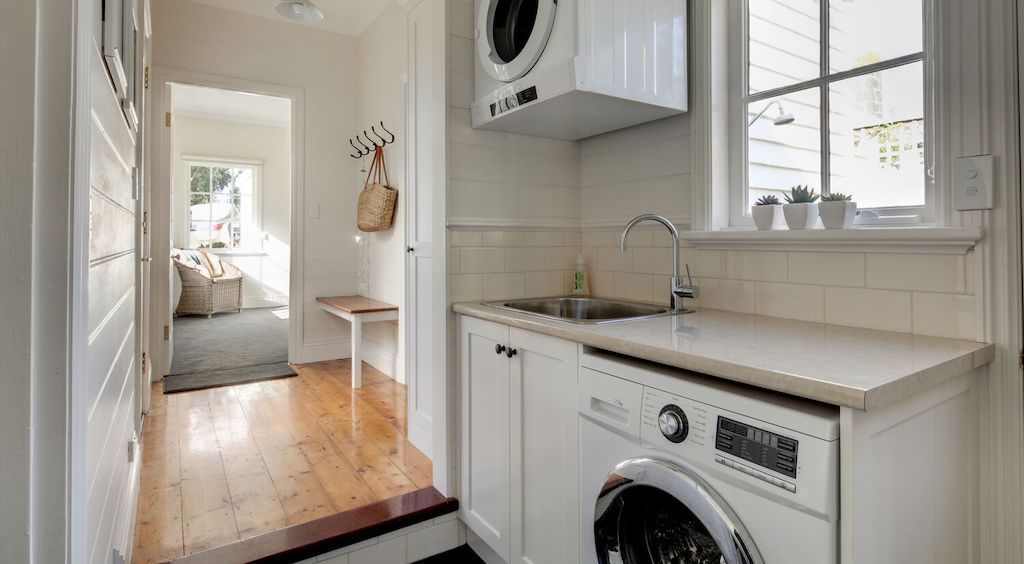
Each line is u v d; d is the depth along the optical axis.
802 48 1.55
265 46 4.01
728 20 1.75
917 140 1.29
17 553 0.65
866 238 1.27
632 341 1.16
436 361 2.00
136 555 1.61
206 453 2.42
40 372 0.66
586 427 1.28
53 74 0.67
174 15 3.67
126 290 1.65
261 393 3.41
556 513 1.42
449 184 1.89
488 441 1.73
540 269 2.11
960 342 1.12
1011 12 1.06
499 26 1.80
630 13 1.57
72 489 0.69
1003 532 1.06
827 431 0.79
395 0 3.67
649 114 1.77
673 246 1.76
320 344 4.32
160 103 3.67
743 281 1.62
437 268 1.96
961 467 1.05
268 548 1.65
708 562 1.06
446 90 1.87
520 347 1.56
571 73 1.46
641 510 1.18
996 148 1.09
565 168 2.18
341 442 2.58
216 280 7.09
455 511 1.94
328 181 4.31
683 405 1.02
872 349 1.06
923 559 0.94
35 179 0.66
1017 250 1.06
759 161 1.67
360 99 4.36
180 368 4.05
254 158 7.77
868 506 0.81
